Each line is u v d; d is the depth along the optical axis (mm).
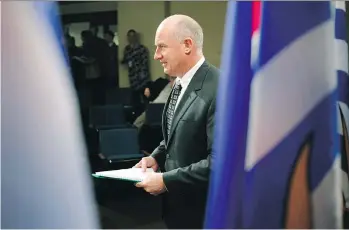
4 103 478
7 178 491
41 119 480
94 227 508
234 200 511
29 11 469
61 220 494
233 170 513
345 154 667
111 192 2518
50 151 485
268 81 497
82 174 502
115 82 5398
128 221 2166
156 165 1231
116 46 5598
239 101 510
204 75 1103
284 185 501
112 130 3037
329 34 511
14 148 483
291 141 500
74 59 4680
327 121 509
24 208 494
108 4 5766
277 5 494
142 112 4391
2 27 471
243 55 505
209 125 1021
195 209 1011
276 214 502
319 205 508
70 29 5750
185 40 1109
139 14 5629
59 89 482
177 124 1104
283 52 495
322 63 505
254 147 504
